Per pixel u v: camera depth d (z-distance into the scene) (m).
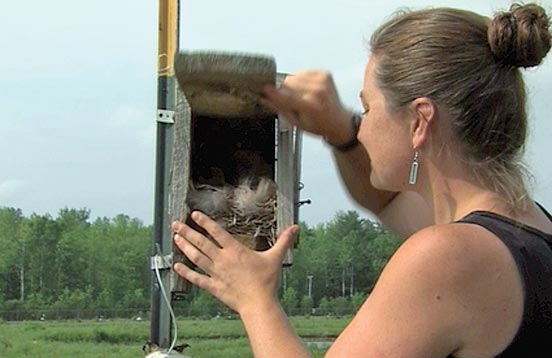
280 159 2.44
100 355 11.27
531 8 1.72
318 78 2.36
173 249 2.35
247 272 1.85
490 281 1.56
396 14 1.84
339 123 2.37
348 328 1.61
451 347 1.56
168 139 2.44
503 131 1.71
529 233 1.63
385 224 2.45
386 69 1.78
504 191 1.69
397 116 1.77
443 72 1.71
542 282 1.57
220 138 2.49
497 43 1.71
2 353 12.22
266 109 2.41
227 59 2.25
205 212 2.41
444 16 1.77
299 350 1.75
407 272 1.57
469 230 1.60
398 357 1.54
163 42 2.45
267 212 2.43
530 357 1.55
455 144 1.73
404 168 1.79
